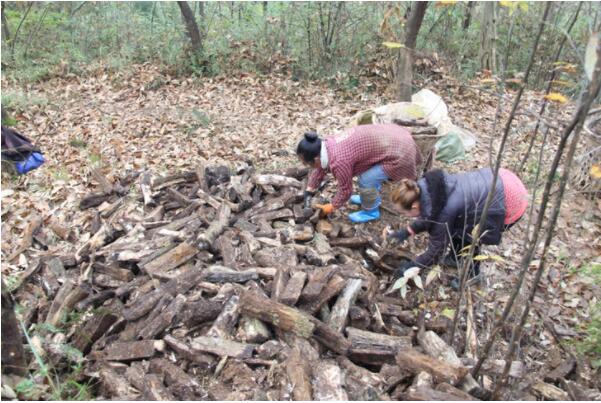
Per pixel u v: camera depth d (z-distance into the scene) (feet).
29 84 27.30
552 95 6.18
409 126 14.12
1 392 7.56
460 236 10.52
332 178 15.39
